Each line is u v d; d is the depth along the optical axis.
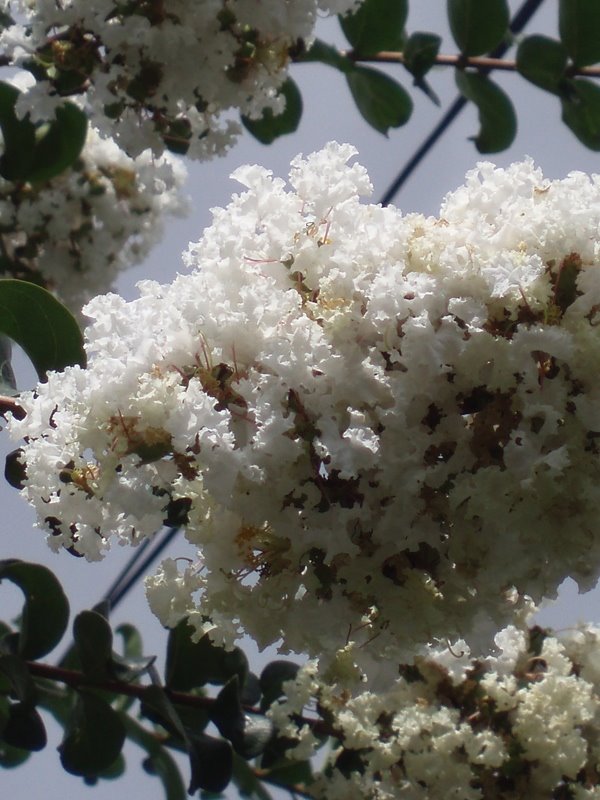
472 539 0.80
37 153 1.04
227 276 0.81
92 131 1.26
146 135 0.94
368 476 0.79
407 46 1.04
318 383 0.79
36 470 0.81
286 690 0.90
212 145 0.96
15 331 0.89
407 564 0.81
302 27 0.93
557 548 0.81
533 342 0.79
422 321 0.78
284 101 0.95
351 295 0.80
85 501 0.81
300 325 0.79
